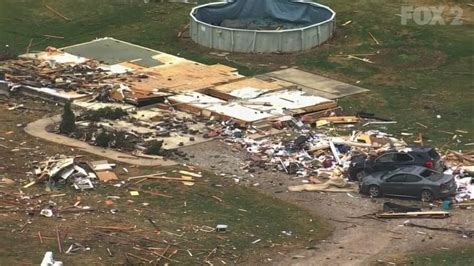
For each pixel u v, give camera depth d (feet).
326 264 158.30
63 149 215.31
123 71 274.57
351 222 180.34
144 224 171.83
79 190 189.06
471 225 177.68
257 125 233.35
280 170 206.49
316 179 201.98
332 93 265.34
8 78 264.52
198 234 169.07
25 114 243.19
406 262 159.33
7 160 206.18
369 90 269.03
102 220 172.35
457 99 262.06
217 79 268.62
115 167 203.92
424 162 199.21
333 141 221.66
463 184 196.85
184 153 214.90
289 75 280.31
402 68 288.10
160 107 247.29
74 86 259.60
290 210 185.47
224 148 219.61
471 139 230.27
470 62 292.61
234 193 192.85
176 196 189.06
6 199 180.65
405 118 246.06
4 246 155.02
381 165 200.13
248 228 173.99
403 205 187.93
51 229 165.17
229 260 157.79
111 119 236.02
